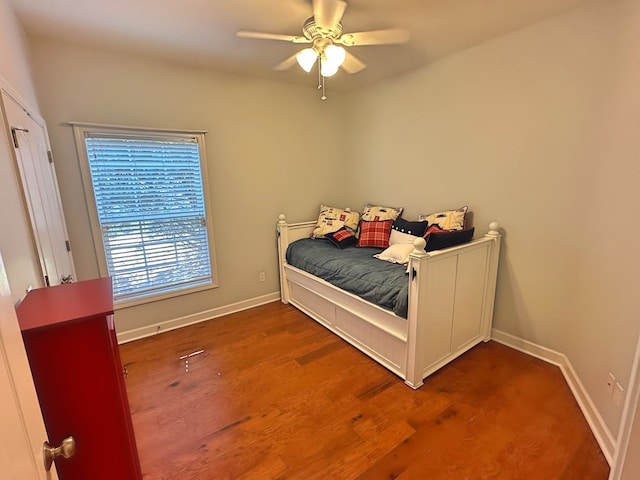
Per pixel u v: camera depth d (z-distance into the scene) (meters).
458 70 2.64
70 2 1.78
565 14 1.99
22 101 1.68
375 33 2.22
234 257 3.34
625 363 1.50
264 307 3.52
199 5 1.84
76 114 2.38
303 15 1.97
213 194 3.10
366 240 3.26
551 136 2.15
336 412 1.88
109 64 2.46
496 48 2.37
